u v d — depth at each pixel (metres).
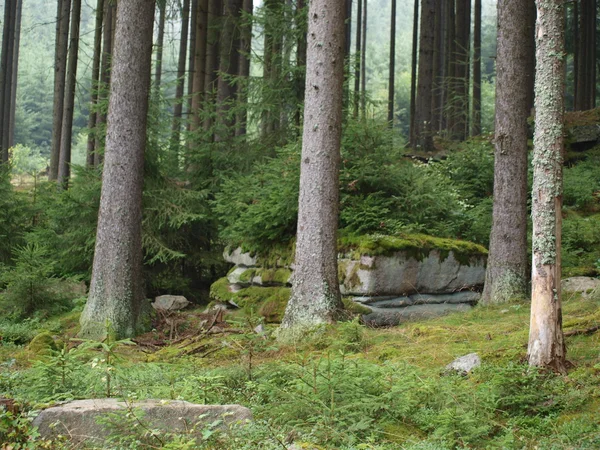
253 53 18.52
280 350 10.12
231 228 14.52
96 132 17.19
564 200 17.34
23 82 52.44
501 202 12.03
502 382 6.89
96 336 12.44
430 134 24.30
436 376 7.74
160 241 16.09
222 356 10.31
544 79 7.58
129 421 5.25
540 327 7.43
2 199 18.22
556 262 7.45
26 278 14.12
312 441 5.59
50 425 5.29
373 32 80.25
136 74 13.23
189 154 17.89
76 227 16.34
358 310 11.29
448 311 12.17
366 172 13.00
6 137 30.19
